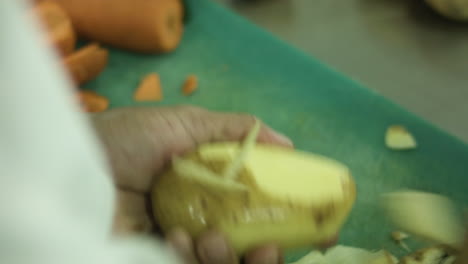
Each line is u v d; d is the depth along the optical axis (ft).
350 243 1.69
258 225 1.38
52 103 0.58
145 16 2.12
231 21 2.26
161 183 1.44
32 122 0.57
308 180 1.43
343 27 2.29
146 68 2.21
